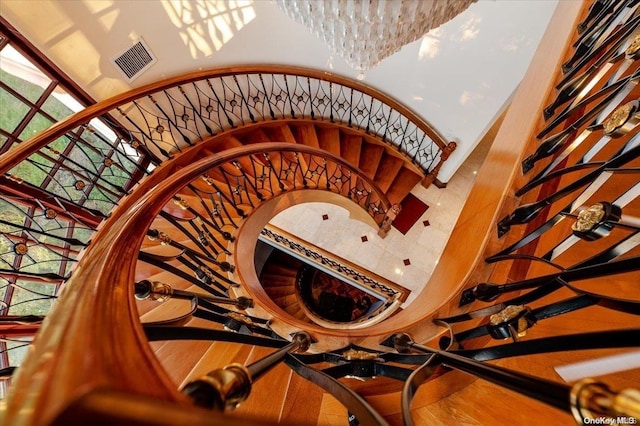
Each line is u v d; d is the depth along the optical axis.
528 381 0.50
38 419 0.25
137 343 0.46
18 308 2.66
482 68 3.33
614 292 1.04
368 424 0.55
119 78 3.23
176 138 4.13
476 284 1.44
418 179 5.11
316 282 7.31
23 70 2.84
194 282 1.76
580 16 1.79
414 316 1.78
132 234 0.96
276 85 4.28
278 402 1.38
